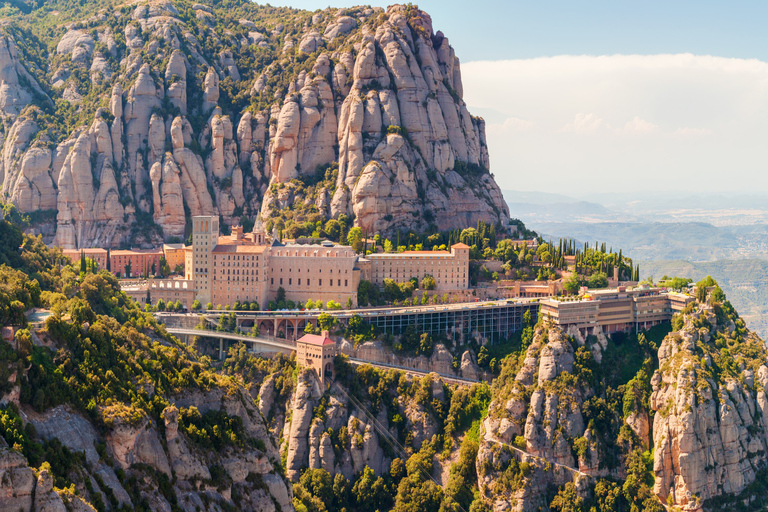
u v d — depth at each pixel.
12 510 149.62
